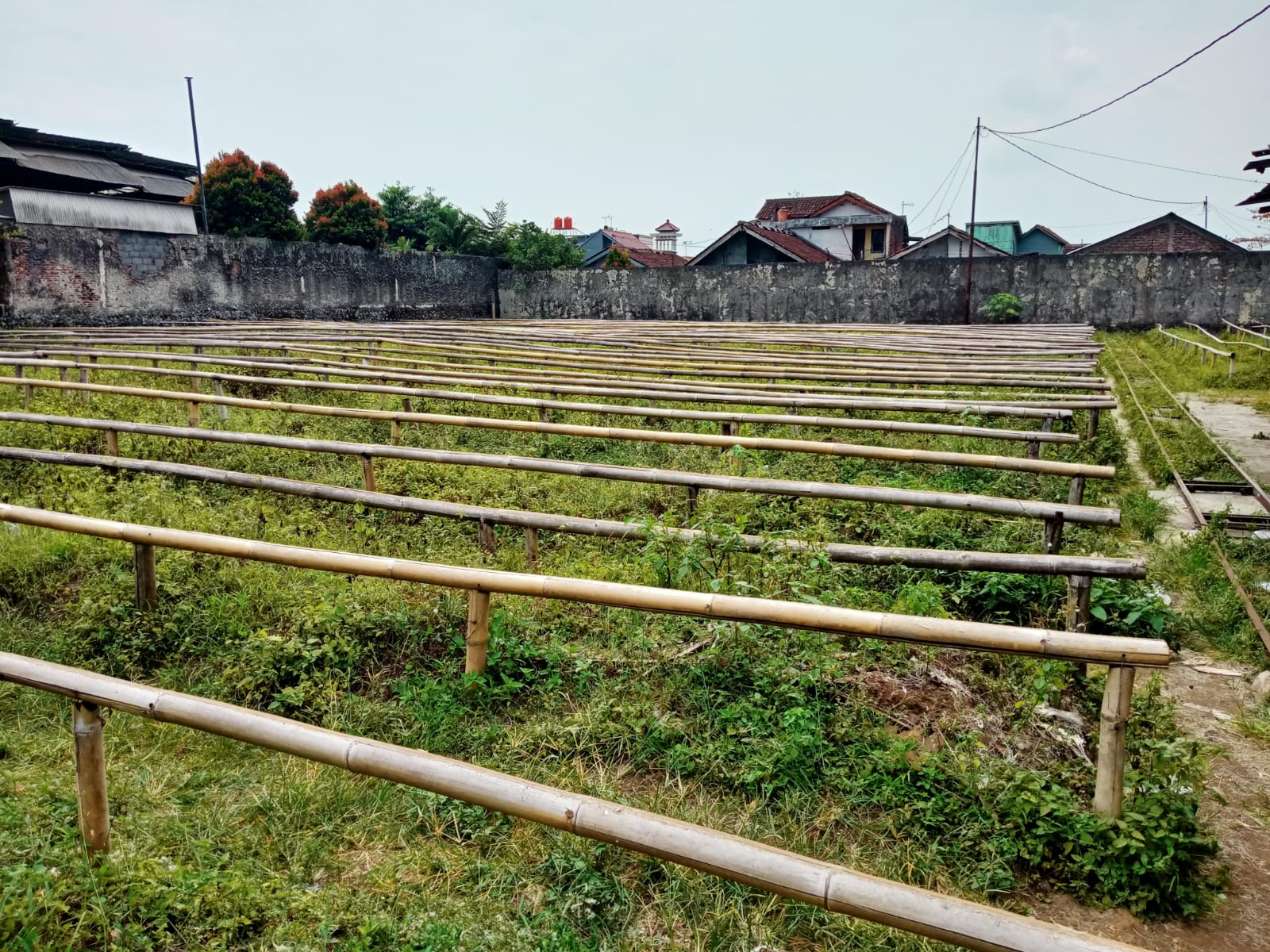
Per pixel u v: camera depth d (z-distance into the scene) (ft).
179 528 18.90
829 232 128.88
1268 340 66.33
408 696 12.71
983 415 27.71
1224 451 30.27
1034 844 9.70
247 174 84.99
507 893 9.06
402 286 94.43
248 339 52.70
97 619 14.82
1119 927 9.04
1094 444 29.73
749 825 10.05
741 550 15.47
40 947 7.59
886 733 11.62
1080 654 9.64
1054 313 87.04
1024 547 18.58
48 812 9.75
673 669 13.16
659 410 26.05
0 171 74.84
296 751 8.90
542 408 27.45
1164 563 19.57
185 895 8.43
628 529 16.11
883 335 66.28
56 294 63.72
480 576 12.45
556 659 13.43
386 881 9.10
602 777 10.86
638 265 133.08
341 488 19.71
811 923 8.61
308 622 14.24
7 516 15.90
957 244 112.68
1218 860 10.10
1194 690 14.39
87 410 32.27
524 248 107.14
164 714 8.98
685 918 8.73
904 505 17.31
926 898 6.93
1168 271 83.05
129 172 88.69
